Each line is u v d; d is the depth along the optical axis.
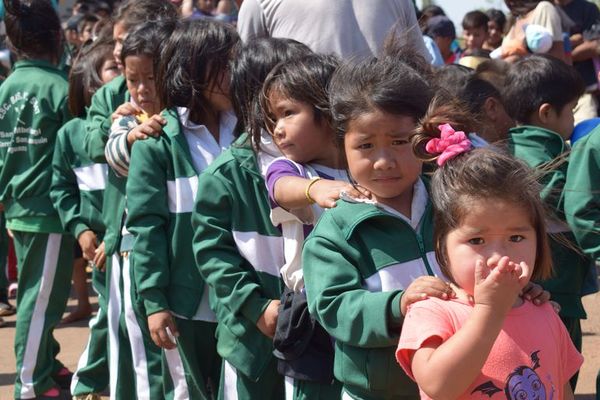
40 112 5.17
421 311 2.38
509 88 4.17
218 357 3.88
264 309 3.26
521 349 2.40
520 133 3.96
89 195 4.82
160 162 3.74
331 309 2.61
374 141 2.60
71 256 5.23
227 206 3.37
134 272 3.75
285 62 3.12
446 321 2.36
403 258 2.64
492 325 2.21
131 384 4.27
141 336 3.99
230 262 3.33
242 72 3.34
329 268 2.64
